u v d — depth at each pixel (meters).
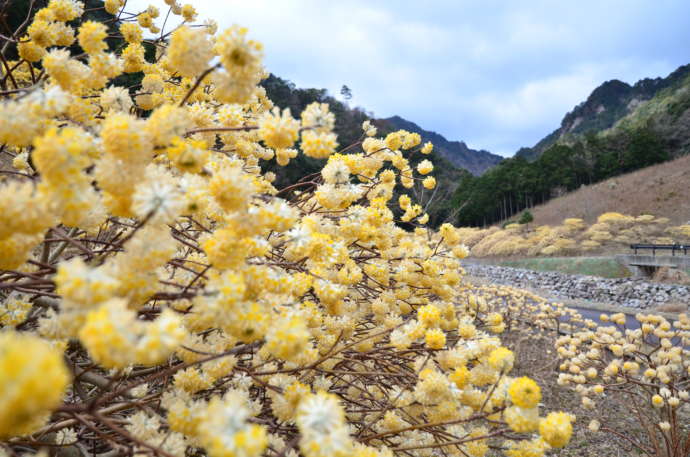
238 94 0.97
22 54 1.50
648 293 15.03
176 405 0.96
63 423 1.19
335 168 1.55
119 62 1.21
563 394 4.95
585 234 29.58
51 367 0.46
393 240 2.44
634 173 44.62
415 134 2.62
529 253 28.17
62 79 1.12
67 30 1.52
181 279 1.25
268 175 2.92
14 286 0.88
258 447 0.70
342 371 1.81
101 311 0.60
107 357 0.60
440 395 1.34
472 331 1.57
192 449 1.26
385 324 1.94
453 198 48.25
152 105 1.93
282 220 0.96
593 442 3.88
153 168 0.92
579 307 14.60
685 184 36.34
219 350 1.26
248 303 0.94
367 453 1.06
